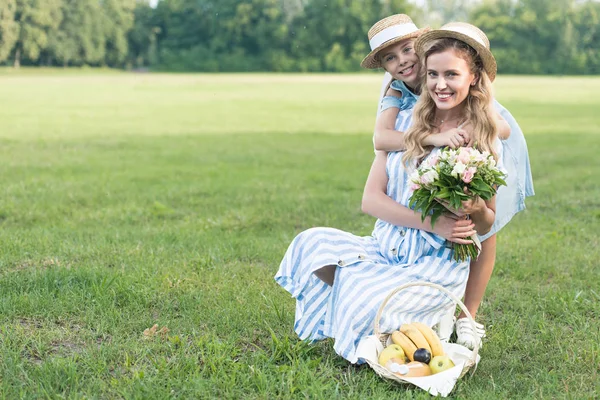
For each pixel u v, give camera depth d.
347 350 3.81
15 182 10.27
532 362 4.01
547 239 7.13
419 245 3.95
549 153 14.77
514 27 77.75
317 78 57.78
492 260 4.38
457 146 3.83
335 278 3.96
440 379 3.54
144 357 3.91
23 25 78.44
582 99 33.12
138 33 83.38
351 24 75.69
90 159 13.20
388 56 4.47
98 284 5.10
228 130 19.73
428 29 4.40
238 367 3.77
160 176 11.29
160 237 6.86
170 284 5.23
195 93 37.38
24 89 39.38
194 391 3.51
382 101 4.34
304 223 7.96
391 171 4.08
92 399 3.40
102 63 82.88
